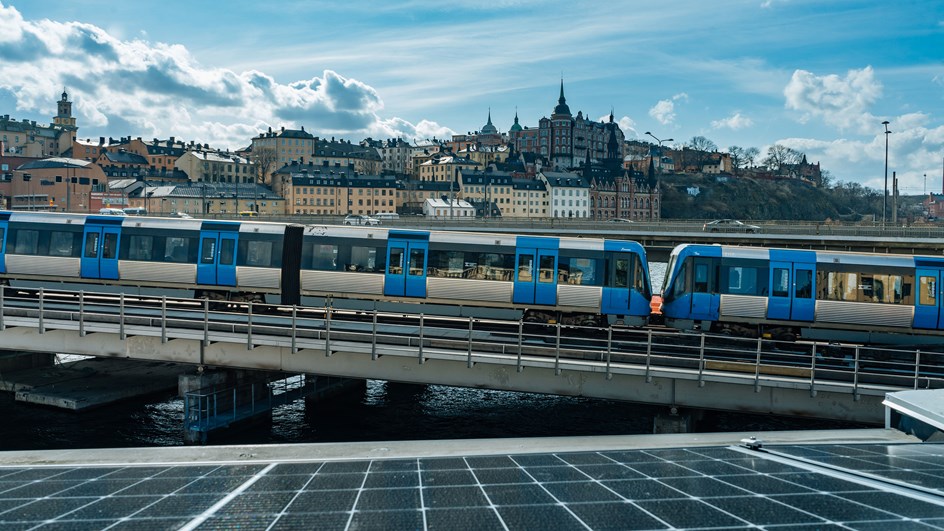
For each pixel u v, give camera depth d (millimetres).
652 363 22266
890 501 9039
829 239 54812
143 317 25562
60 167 155625
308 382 31172
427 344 23672
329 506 9297
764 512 8648
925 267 26172
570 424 30156
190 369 33406
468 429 29328
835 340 26875
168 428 28422
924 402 14203
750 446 13484
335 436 27969
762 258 26969
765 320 26859
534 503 9336
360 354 24844
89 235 31734
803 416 21625
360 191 199625
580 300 28078
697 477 10711
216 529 8312
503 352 23156
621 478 10727
